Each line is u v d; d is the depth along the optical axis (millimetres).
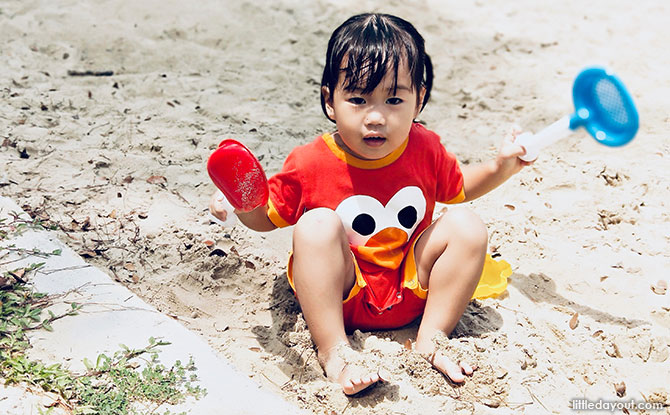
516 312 2842
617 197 3541
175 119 4039
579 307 2904
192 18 5188
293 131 4062
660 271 3082
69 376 2266
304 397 2420
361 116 2420
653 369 2654
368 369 2391
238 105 4277
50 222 3113
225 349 2596
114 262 2969
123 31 4945
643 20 5594
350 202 2570
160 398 2270
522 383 2502
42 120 3889
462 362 2498
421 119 4348
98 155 3629
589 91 2535
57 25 4926
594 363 2633
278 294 2922
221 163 2354
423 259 2582
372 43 2398
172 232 3154
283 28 5188
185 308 2816
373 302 2590
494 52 5129
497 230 3291
